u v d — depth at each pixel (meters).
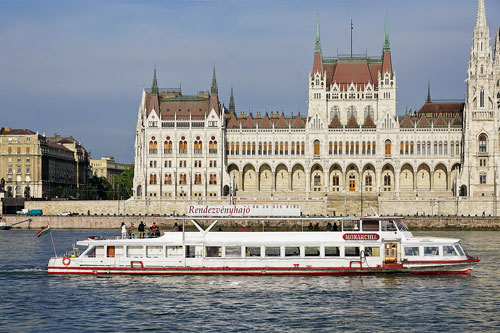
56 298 71.94
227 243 84.38
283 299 71.50
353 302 70.19
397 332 59.94
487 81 199.12
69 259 85.31
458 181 197.50
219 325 62.00
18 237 144.38
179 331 60.22
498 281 81.00
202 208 85.06
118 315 65.19
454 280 81.62
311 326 61.72
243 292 74.69
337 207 193.25
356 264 84.00
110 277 83.00
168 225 175.38
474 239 139.50
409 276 83.75
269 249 85.00
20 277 83.19
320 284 78.88
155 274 84.31
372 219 85.44
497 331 60.16
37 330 60.44
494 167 197.50
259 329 60.78
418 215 184.75
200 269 84.00
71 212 197.38
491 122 198.38
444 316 64.81
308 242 84.12
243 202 195.00
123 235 89.06
